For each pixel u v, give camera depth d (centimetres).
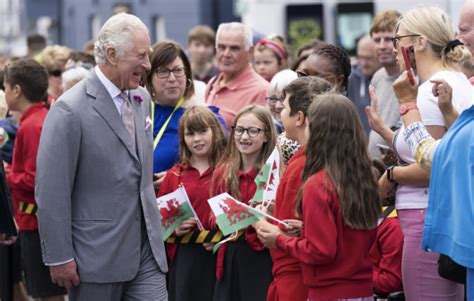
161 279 582
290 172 555
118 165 563
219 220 566
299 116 562
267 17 1619
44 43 1318
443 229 484
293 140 592
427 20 565
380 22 806
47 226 551
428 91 550
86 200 562
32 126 764
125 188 565
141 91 594
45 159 553
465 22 518
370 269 537
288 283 560
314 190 519
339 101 528
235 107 810
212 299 670
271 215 598
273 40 965
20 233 793
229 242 650
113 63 561
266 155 650
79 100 561
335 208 520
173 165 716
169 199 655
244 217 564
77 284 561
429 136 516
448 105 517
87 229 559
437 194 486
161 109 729
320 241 515
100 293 560
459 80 550
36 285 784
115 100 570
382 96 809
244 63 820
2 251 796
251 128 644
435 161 488
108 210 561
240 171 653
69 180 555
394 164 645
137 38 560
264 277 639
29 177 762
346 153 523
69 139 554
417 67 570
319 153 525
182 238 671
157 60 716
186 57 734
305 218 521
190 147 678
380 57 808
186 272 670
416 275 566
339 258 524
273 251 572
